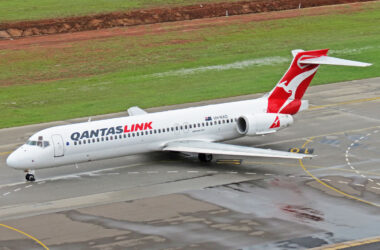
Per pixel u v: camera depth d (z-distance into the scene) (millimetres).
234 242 71750
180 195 87250
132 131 98188
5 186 93625
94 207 83875
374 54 176250
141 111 119375
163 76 163875
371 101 135125
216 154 106312
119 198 86938
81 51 187125
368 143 108562
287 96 109000
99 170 99562
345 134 114062
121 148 97875
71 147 94375
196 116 103250
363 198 84500
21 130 123688
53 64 176375
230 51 185375
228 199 85062
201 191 88562
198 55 182375
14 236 75500
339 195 85688
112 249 70875
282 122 105625
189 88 151750
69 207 84250
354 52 179375
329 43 190125
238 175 95188
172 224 77312
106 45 192375
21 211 83500
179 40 196875
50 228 77500
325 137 112812
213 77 161000
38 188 92375
